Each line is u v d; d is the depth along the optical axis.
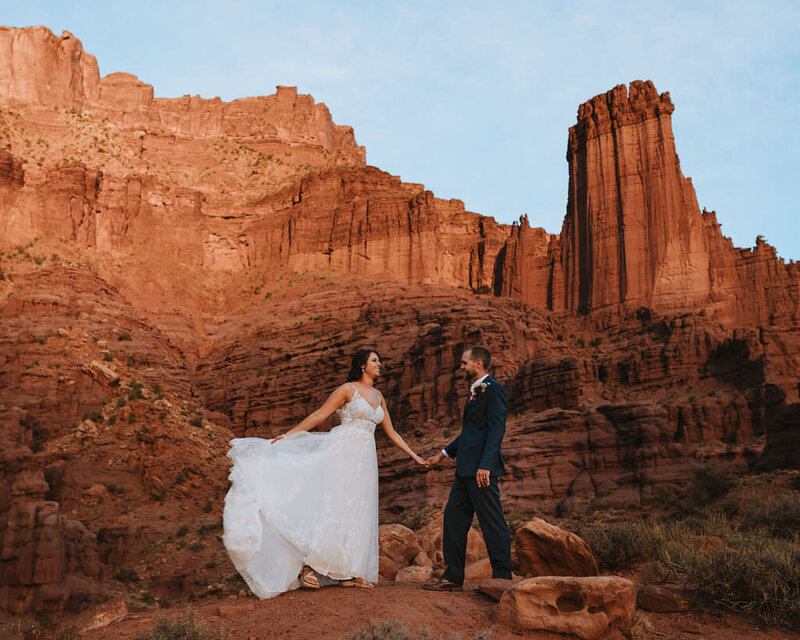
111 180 117.31
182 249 117.94
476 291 136.75
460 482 7.34
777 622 6.25
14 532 40.12
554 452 50.34
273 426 83.88
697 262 92.94
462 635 5.52
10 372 70.88
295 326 97.50
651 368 77.94
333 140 175.25
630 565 8.72
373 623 5.14
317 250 118.25
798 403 46.62
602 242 99.56
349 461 7.02
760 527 14.84
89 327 84.62
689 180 97.19
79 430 65.81
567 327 97.38
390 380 75.25
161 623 5.53
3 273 92.25
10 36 142.12
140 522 55.03
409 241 112.19
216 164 148.50
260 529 6.57
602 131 104.44
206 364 98.06
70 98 143.75
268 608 6.11
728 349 75.00
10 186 107.19
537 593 5.74
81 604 39.47
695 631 6.04
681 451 47.38
